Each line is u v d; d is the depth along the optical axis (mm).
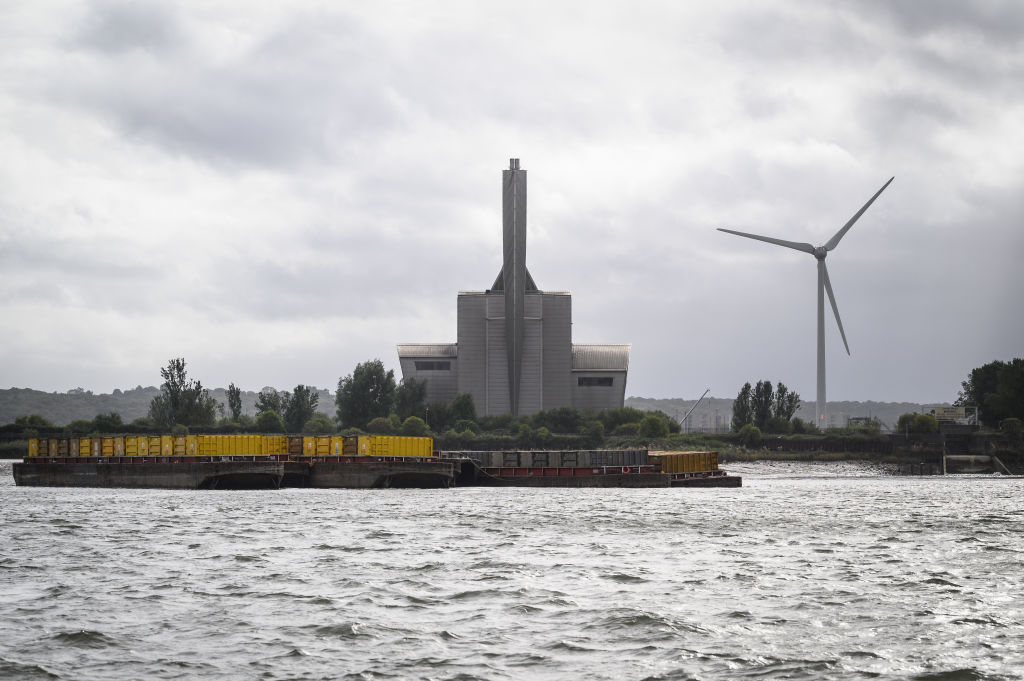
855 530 82688
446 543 69938
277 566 57594
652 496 133875
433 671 34438
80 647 37438
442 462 143500
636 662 35656
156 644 38000
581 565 58469
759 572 56094
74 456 147125
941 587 51031
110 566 57438
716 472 178750
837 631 40656
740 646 38031
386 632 39969
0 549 65500
